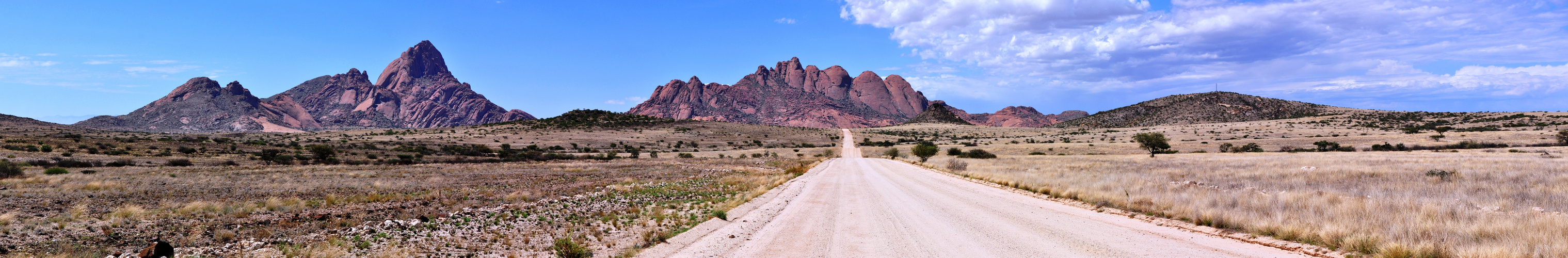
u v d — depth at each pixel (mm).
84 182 24078
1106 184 22594
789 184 29750
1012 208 16766
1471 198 15422
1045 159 57094
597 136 154375
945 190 24422
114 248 10117
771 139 168500
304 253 9852
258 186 24938
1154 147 71562
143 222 12750
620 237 12438
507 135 150625
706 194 24219
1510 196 15953
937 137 185375
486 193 23484
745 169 49312
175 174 31891
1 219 12102
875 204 18828
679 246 11273
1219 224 11844
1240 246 9875
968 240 11164
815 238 11758
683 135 166500
